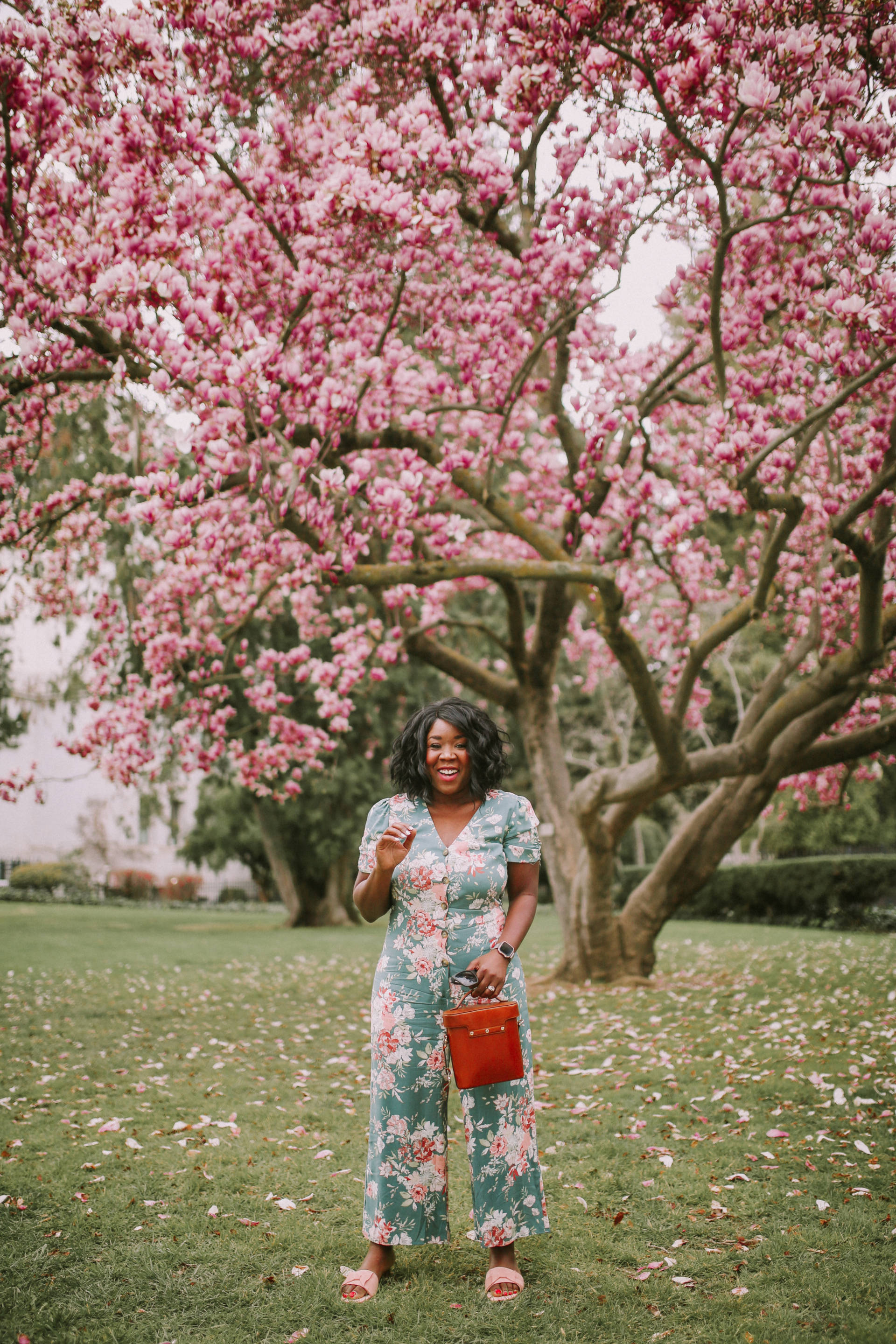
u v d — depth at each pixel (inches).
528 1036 114.0
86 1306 106.3
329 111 233.9
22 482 296.5
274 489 219.3
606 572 255.1
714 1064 228.2
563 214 250.2
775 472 235.0
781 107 178.4
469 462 291.7
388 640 369.1
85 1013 318.0
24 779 358.6
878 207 190.5
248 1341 98.5
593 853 358.9
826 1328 100.0
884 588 310.3
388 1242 110.7
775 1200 136.4
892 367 213.9
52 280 197.5
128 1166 154.8
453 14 228.1
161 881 1273.4
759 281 251.1
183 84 215.2
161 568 381.4
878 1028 255.0
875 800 776.9
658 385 273.6
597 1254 120.0
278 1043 267.6
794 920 660.1
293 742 373.1
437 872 113.6
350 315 273.9
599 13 192.5
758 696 359.3
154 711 380.5
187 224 219.5
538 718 400.5
